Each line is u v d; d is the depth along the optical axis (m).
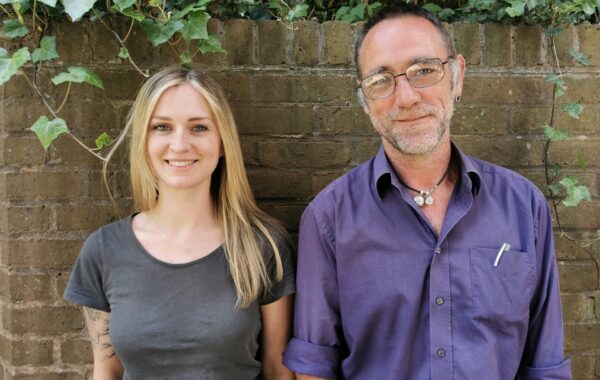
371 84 1.53
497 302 1.50
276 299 1.60
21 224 1.82
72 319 1.85
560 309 1.61
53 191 1.82
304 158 1.90
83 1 1.60
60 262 1.84
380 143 1.91
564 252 1.95
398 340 1.52
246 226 1.59
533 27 1.91
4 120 1.79
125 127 1.72
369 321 1.54
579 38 1.92
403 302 1.52
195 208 1.60
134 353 1.49
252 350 1.57
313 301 1.58
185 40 1.83
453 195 1.56
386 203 1.58
